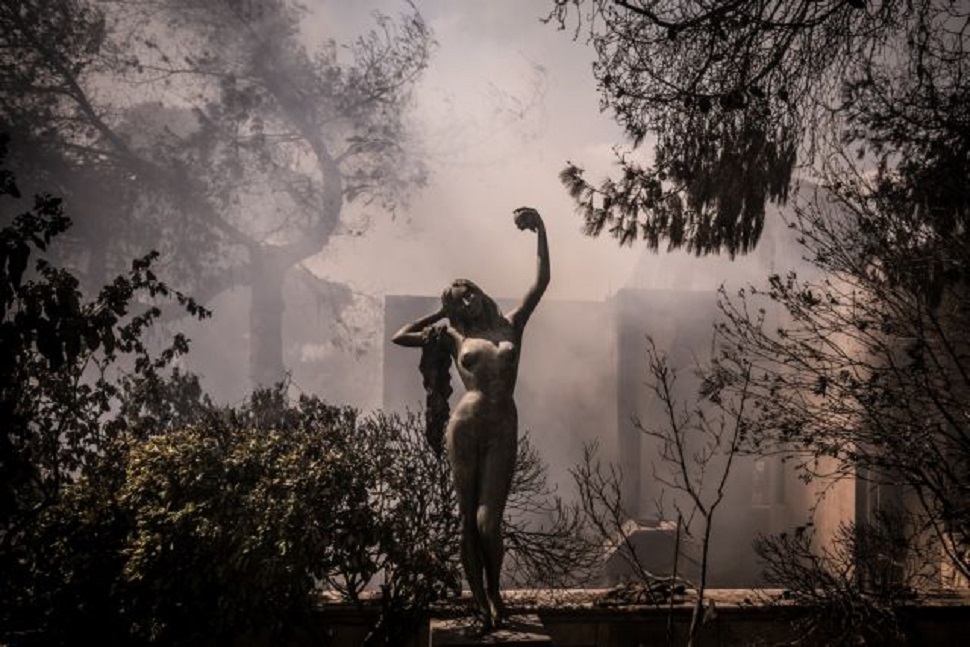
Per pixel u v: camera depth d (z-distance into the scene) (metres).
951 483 9.46
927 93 8.43
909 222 9.05
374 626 8.93
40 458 8.93
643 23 8.25
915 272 9.13
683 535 18.86
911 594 10.00
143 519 8.17
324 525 8.27
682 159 8.59
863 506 15.61
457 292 7.69
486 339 7.59
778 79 8.30
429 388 7.95
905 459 9.54
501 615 7.35
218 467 8.48
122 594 8.25
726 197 8.55
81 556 8.22
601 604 9.46
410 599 8.70
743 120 8.40
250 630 9.32
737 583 19.19
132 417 10.38
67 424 9.46
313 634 8.70
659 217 8.80
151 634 8.18
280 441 8.87
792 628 9.62
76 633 8.23
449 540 9.01
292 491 8.18
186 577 8.11
